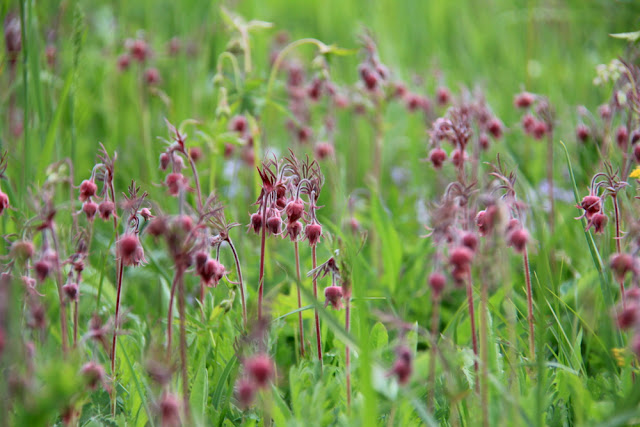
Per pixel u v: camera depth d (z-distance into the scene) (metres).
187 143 5.97
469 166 6.16
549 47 11.78
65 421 3.02
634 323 2.83
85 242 4.18
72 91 6.09
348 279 3.76
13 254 3.41
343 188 7.38
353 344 3.04
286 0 15.11
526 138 7.69
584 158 6.17
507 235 3.38
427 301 5.72
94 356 3.84
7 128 7.19
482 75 11.05
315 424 3.38
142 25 11.62
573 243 5.74
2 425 2.88
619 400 3.39
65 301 3.91
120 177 7.10
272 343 4.32
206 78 8.60
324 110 8.51
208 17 8.59
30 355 3.30
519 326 4.53
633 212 4.60
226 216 5.42
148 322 4.79
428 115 8.05
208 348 4.25
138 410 3.74
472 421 3.41
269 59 10.10
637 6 9.88
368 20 12.73
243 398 2.77
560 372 3.86
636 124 5.41
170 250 3.06
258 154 6.52
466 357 3.62
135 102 8.96
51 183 4.66
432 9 13.00
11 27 6.92
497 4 13.55
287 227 3.84
